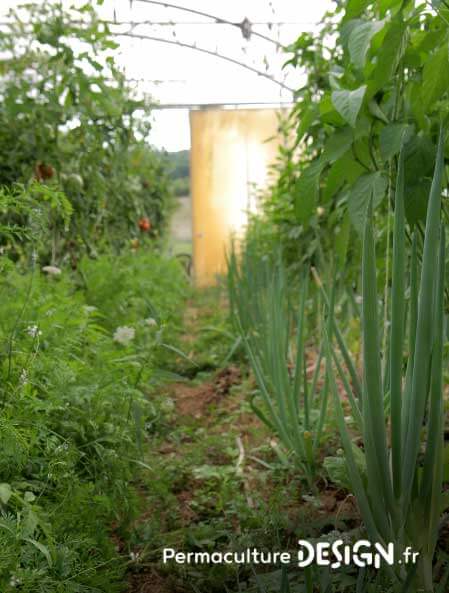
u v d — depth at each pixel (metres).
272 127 10.65
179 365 4.33
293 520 1.92
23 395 1.78
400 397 1.39
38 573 1.34
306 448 2.20
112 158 4.77
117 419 2.20
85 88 3.93
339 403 1.49
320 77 3.42
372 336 1.40
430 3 1.63
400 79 1.83
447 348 1.76
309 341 4.27
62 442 1.98
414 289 1.46
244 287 4.21
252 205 10.66
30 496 1.38
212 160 10.73
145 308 4.55
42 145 4.00
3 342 2.05
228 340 4.79
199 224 10.82
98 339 2.52
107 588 1.58
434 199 1.37
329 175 1.98
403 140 1.72
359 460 1.72
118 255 6.12
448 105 1.89
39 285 2.65
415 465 1.41
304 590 1.49
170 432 2.79
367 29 1.71
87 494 1.79
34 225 2.23
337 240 2.21
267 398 2.48
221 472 2.46
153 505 2.23
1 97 4.08
